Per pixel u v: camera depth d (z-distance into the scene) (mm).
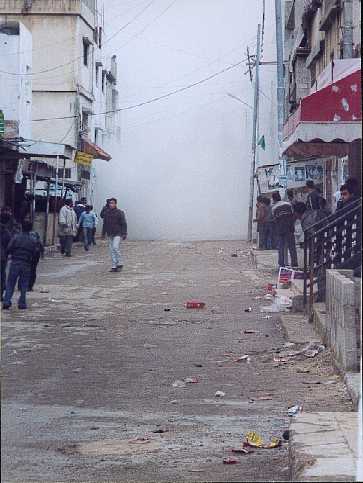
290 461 6742
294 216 23047
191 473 7027
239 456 7574
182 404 9703
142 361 12352
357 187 16328
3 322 15812
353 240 14281
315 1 31359
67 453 7699
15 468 7195
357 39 21469
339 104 11961
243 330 15016
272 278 24062
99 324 15758
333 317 11695
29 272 17734
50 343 13734
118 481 6793
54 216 36906
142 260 31359
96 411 9352
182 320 16297
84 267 28125
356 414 7887
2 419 8930
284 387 10492
